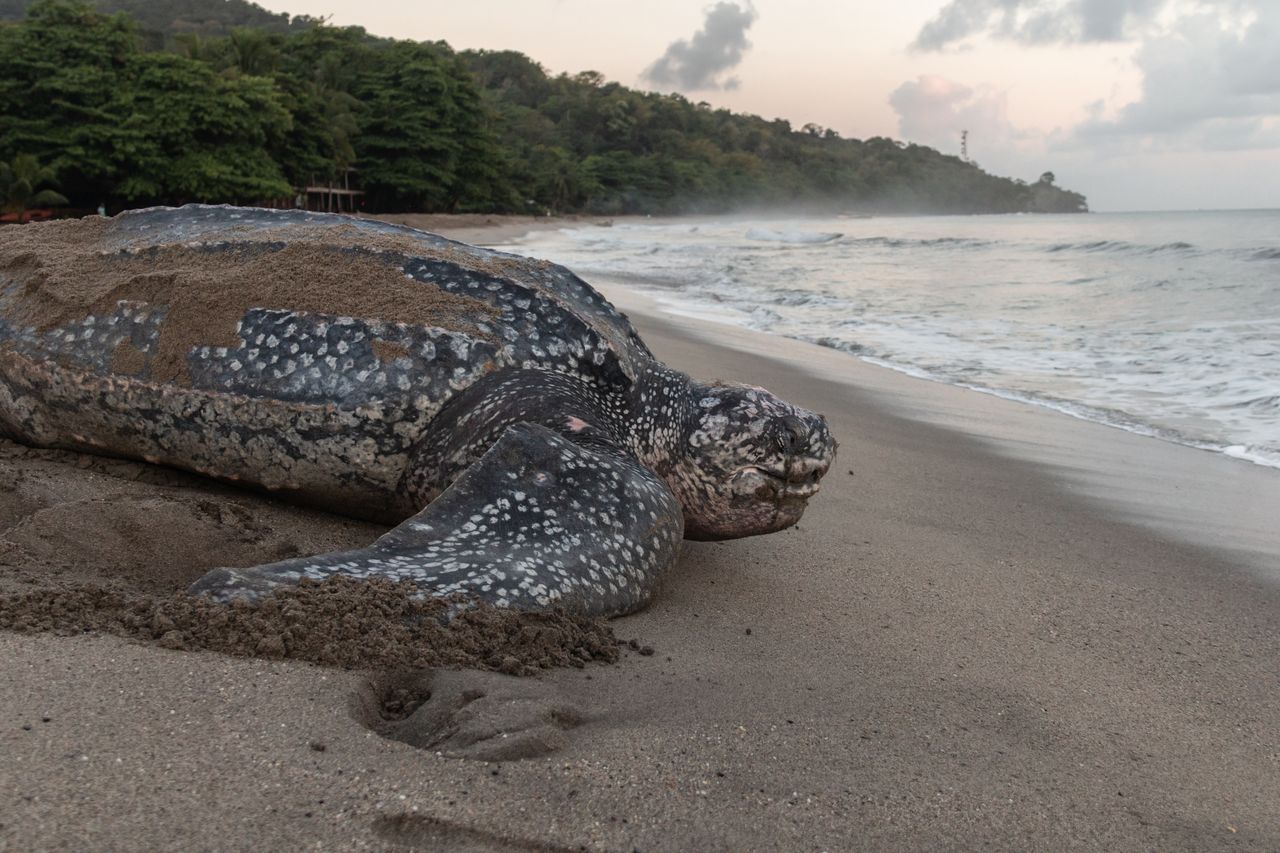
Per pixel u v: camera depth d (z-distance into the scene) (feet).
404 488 11.87
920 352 34.60
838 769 7.05
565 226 248.11
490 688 7.50
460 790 6.10
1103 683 9.37
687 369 28.19
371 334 11.88
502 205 279.49
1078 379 29.50
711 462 11.47
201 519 10.60
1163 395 26.81
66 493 11.59
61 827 5.18
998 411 25.03
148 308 12.72
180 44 215.92
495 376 11.86
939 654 9.77
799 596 11.24
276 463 11.96
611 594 9.65
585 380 12.41
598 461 10.44
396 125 237.45
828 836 6.16
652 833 5.94
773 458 11.27
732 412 11.39
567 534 9.75
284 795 5.80
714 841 5.94
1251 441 21.59
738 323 41.93
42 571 9.10
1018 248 100.32
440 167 245.04
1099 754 7.80
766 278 65.77
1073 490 17.76
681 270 72.43
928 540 14.07
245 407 11.82
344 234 13.67
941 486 17.48
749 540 13.32
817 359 32.48
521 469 10.13
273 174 163.53
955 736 7.84
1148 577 13.05
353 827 5.59
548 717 7.14
